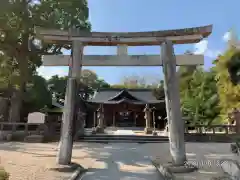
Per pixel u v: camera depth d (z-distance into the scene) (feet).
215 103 62.80
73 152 33.22
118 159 28.07
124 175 20.33
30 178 17.62
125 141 47.29
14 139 47.67
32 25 52.85
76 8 55.98
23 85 62.54
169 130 21.81
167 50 22.80
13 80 57.21
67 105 22.07
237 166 15.58
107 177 19.58
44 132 49.29
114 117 101.71
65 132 21.75
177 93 22.16
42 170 20.24
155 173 21.04
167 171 19.70
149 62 23.53
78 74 22.76
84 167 23.21
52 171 19.97
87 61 23.50
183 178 17.93
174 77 22.40
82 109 103.35
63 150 21.49
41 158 26.40
